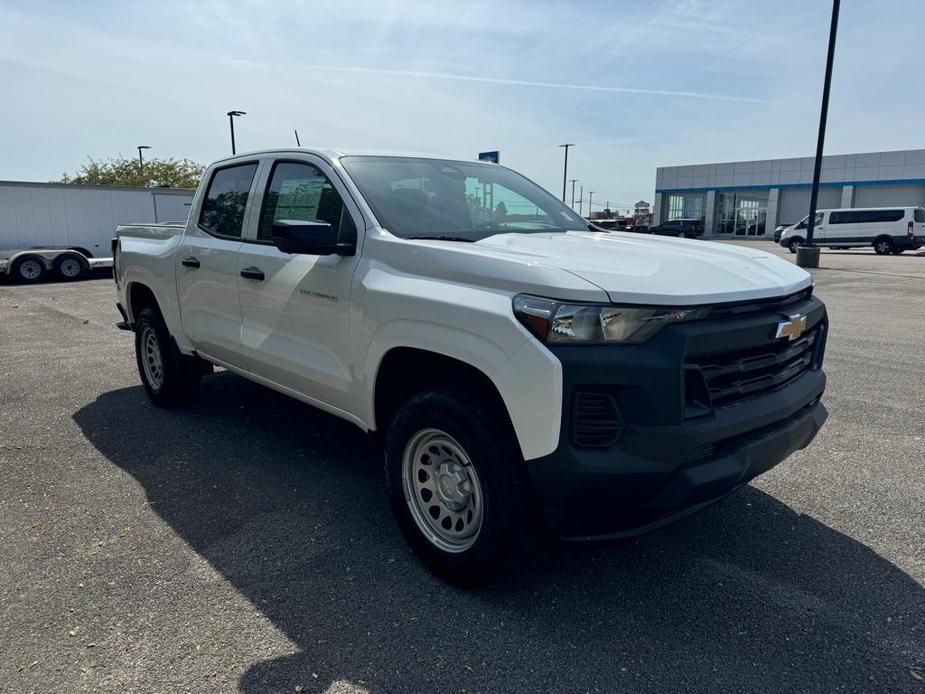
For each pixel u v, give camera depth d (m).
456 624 2.79
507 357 2.64
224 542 3.46
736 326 2.72
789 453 3.12
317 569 3.21
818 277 18.52
